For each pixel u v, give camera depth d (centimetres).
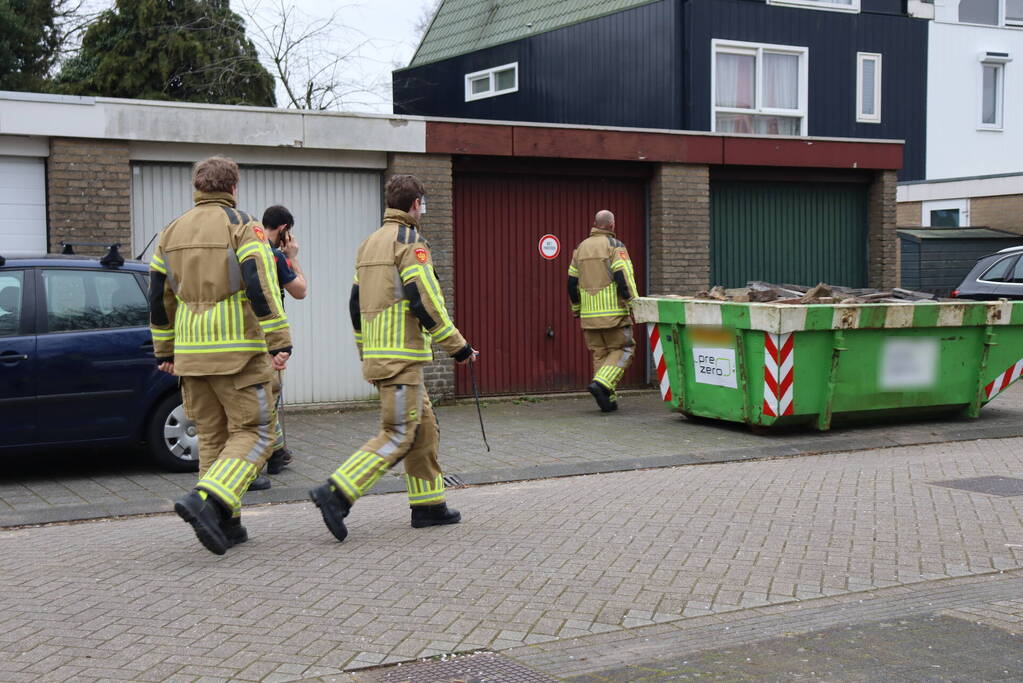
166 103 1102
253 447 602
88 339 818
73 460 927
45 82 2858
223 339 587
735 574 564
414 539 634
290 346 591
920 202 2198
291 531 663
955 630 479
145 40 2741
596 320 1178
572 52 2091
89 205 1079
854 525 667
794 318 979
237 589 538
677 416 1162
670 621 495
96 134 1073
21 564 595
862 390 1032
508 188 1307
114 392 824
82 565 588
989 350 1088
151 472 869
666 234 1356
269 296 579
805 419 1026
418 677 425
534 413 1200
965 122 2311
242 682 420
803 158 1430
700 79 1909
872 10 2152
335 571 568
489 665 439
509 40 2253
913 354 1055
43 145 1066
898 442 998
